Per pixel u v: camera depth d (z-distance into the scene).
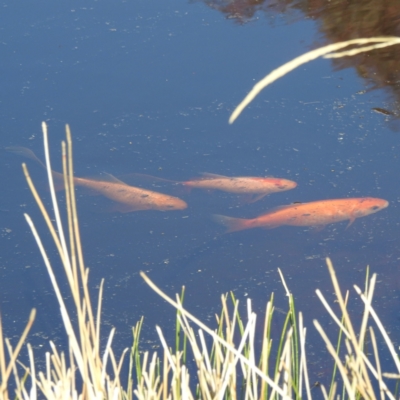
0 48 8.47
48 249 5.20
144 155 6.40
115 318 4.55
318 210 5.40
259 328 4.39
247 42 8.50
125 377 3.97
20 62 8.15
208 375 2.53
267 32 8.72
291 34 8.62
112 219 5.57
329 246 5.16
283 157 6.31
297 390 2.53
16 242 5.27
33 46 8.50
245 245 5.23
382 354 4.09
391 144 6.39
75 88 7.58
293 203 5.63
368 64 7.84
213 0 9.69
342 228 5.37
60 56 8.28
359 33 8.37
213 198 5.84
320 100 7.24
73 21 9.13
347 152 6.32
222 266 5.01
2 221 5.50
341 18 8.79
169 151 6.46
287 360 2.43
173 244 5.27
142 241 5.30
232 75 7.77
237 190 5.89
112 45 8.52
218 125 6.86
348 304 4.54
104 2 9.67
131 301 4.70
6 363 4.15
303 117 6.96
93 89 7.56
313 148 6.42
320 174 6.03
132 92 7.48
